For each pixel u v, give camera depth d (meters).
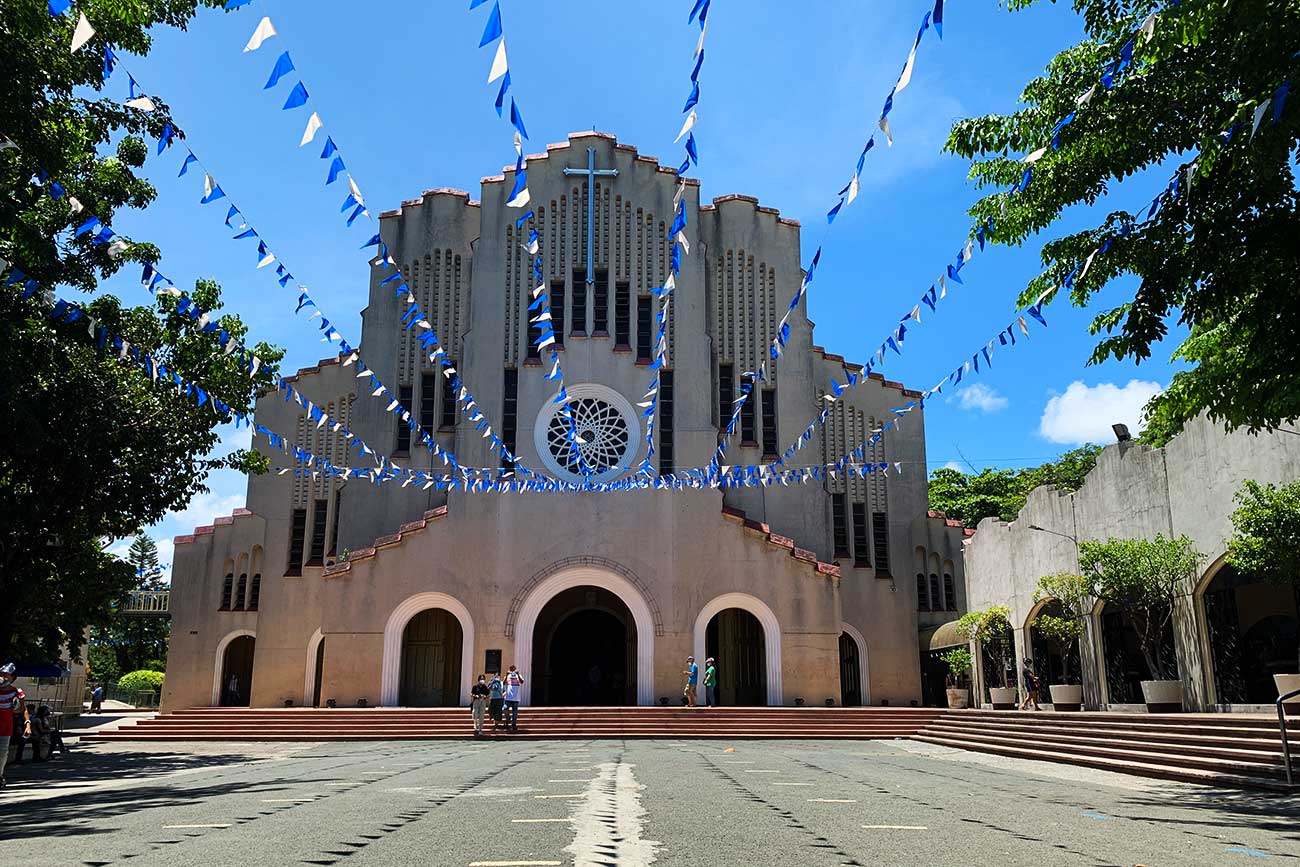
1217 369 12.64
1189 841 8.40
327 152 11.13
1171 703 21.78
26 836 8.79
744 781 13.82
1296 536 16.91
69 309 15.07
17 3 13.67
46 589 25.47
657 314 37.69
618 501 35.38
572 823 8.96
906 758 20.28
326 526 38.56
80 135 16.69
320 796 11.92
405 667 35.81
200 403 18.95
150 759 21.98
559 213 38.31
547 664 37.50
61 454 20.31
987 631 30.06
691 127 9.97
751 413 38.59
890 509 40.62
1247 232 11.01
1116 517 25.05
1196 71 10.79
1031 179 12.20
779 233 40.06
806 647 34.44
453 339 38.50
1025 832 8.74
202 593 41.22
